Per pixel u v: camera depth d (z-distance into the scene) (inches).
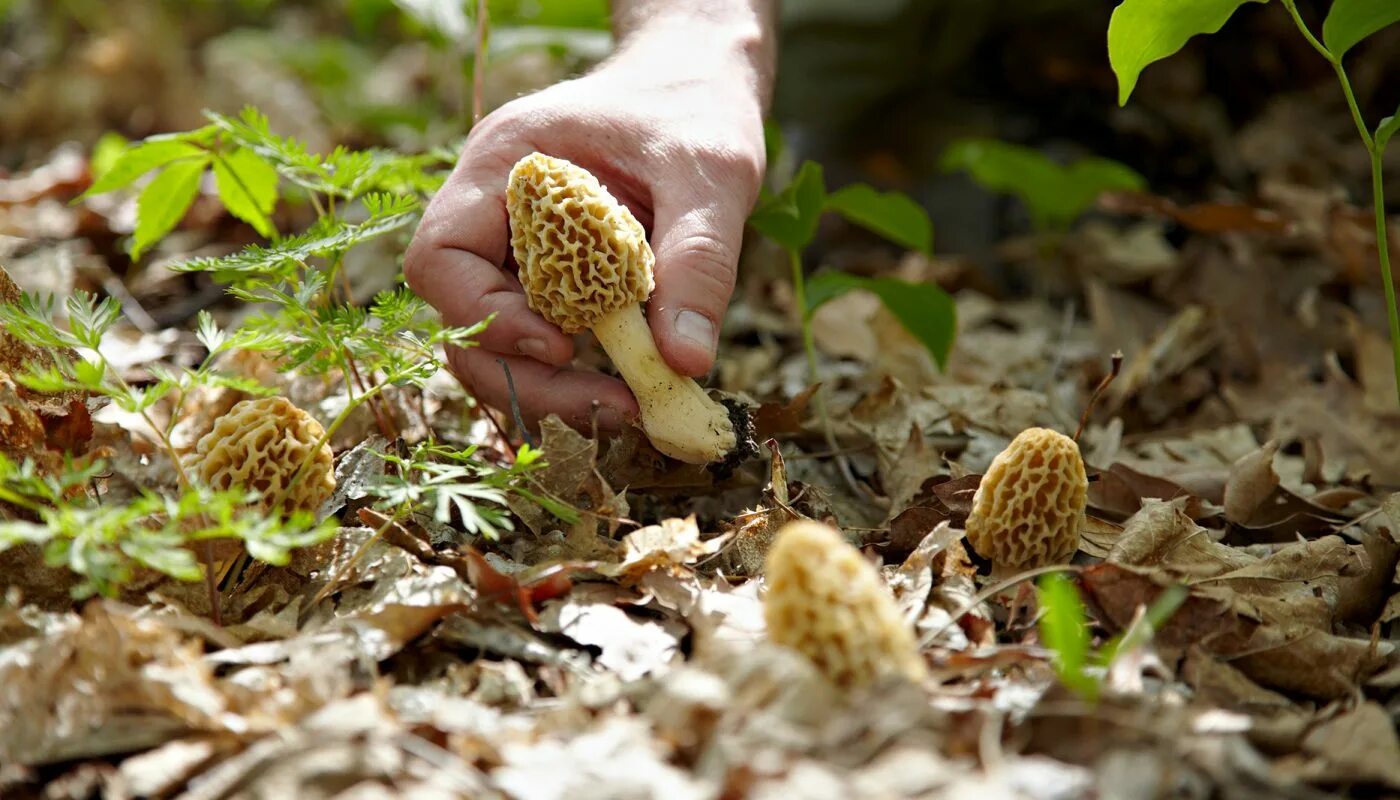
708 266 22.8
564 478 23.3
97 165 40.6
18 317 20.7
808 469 26.9
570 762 17.9
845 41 42.7
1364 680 20.6
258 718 18.6
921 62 43.6
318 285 22.6
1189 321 32.8
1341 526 24.5
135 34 54.8
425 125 43.1
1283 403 30.4
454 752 18.5
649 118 23.8
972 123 45.4
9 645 19.8
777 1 28.5
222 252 37.1
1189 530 22.8
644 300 22.8
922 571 21.7
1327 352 31.4
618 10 27.7
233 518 21.4
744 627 20.6
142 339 30.5
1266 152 42.9
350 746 18.0
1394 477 27.9
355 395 26.5
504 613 20.9
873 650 18.3
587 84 24.6
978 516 22.4
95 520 18.9
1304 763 18.5
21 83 57.3
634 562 21.4
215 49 56.1
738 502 25.4
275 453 21.9
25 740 18.6
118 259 36.5
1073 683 18.3
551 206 21.8
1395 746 18.5
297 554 22.0
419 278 23.4
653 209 23.7
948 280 38.9
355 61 55.2
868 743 17.6
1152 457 28.2
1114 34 23.1
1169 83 45.0
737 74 25.4
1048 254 39.1
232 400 26.5
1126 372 31.9
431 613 20.4
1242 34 45.3
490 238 23.4
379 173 25.6
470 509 20.6
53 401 22.8
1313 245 36.1
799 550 18.3
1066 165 43.3
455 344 23.5
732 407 24.0
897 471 26.0
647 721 18.3
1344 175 40.9
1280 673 20.6
